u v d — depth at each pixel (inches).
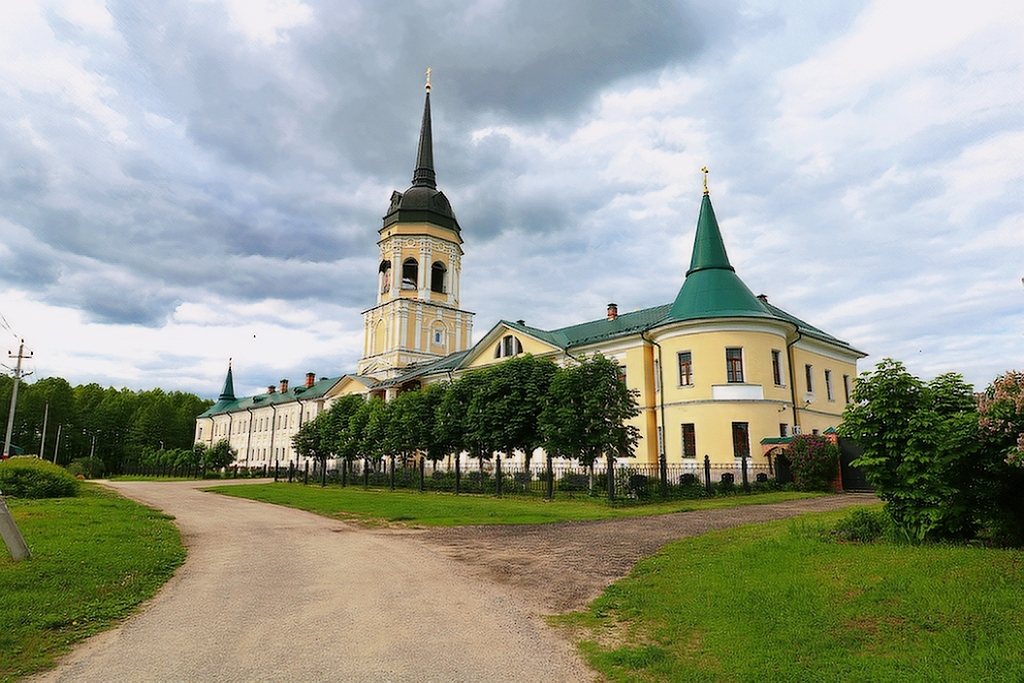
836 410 1560.0
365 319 2332.7
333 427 1706.4
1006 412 325.4
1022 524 349.1
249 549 509.4
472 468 1689.2
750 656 222.5
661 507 801.6
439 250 2245.3
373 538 568.1
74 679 217.0
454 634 265.7
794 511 706.8
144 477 2787.9
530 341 1619.1
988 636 213.5
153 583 367.6
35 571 356.8
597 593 337.1
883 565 307.7
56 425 3540.8
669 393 1320.1
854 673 201.2
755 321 1262.3
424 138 2336.4
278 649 246.8
